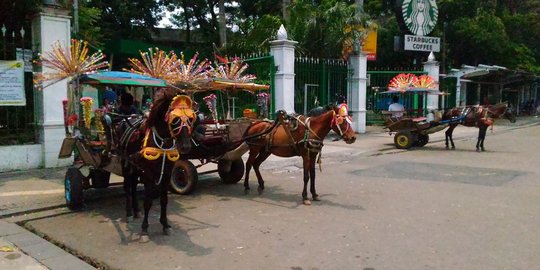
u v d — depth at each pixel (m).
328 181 9.79
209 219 6.87
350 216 6.97
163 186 6.01
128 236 6.09
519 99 35.59
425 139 15.91
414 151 14.82
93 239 5.99
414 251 5.42
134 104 8.25
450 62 30.06
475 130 22.27
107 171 7.52
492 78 29.28
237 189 9.02
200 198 8.25
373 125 22.72
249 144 8.52
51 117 10.73
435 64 21.97
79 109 7.61
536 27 34.38
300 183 9.61
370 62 28.67
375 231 6.20
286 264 5.05
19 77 10.41
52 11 10.59
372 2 29.94
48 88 10.61
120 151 6.51
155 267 5.01
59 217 7.02
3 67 10.16
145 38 27.89
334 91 18.52
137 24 28.31
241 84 9.39
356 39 18.72
